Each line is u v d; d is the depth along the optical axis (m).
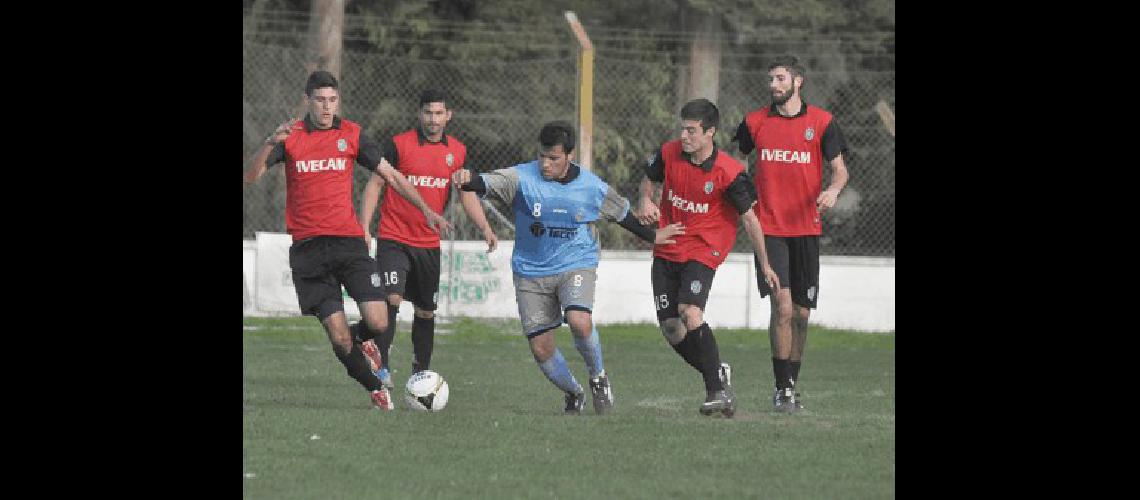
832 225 86.25
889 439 24.91
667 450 23.34
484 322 60.19
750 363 46.56
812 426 26.73
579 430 25.34
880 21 93.31
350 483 20.12
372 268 29.95
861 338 58.91
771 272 29.48
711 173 29.12
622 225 29.00
